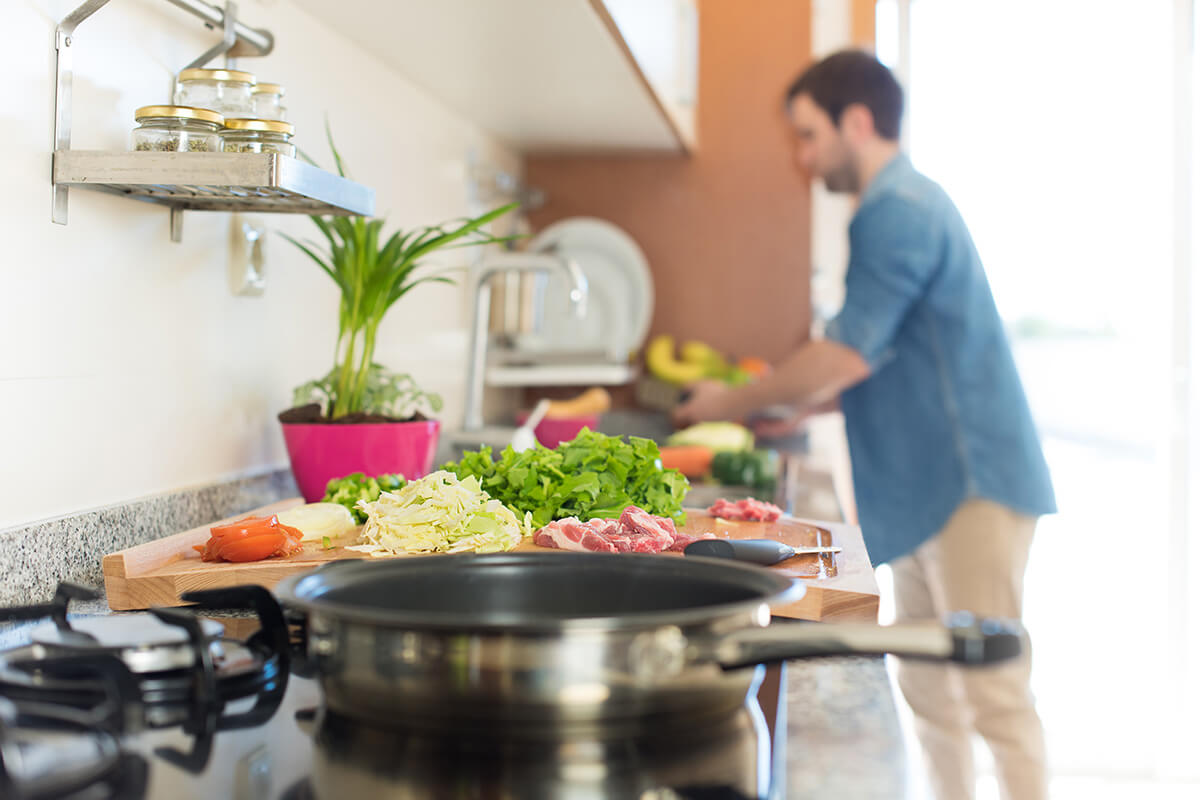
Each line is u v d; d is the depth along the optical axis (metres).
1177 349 3.22
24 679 0.61
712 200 2.95
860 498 2.13
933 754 2.08
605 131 2.57
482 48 1.78
